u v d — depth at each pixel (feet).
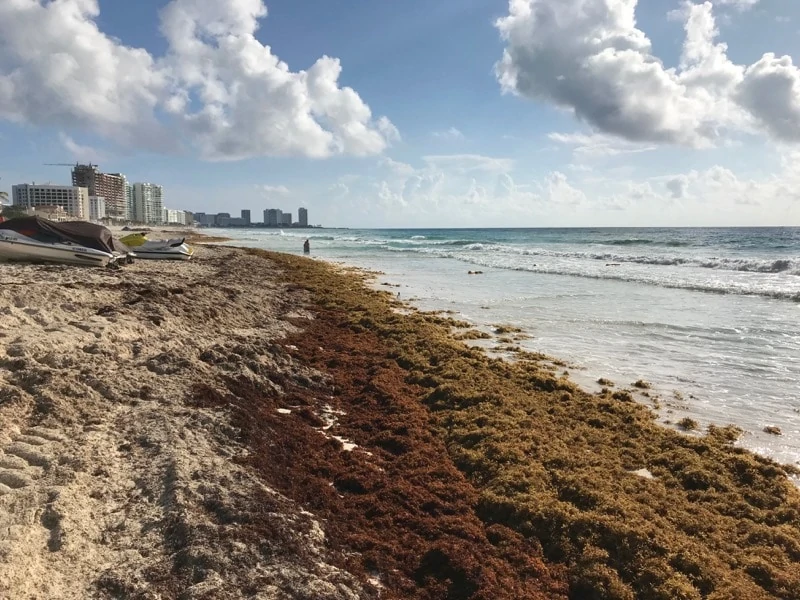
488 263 139.33
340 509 21.15
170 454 21.71
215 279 81.30
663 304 72.79
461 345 47.91
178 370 31.48
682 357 46.93
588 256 154.40
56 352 29.14
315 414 31.53
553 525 20.83
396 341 49.32
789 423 32.42
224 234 444.96
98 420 24.35
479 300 77.30
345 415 32.14
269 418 28.84
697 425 32.04
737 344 51.34
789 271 103.50
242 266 108.47
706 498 23.67
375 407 33.37
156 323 41.11
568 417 32.22
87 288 48.75
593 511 21.59
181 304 48.44
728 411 34.45
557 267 124.26
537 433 29.04
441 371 40.11
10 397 23.20
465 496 23.24
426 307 71.61
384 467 25.64
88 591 14.61
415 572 17.95
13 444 20.85
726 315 64.90
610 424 31.30
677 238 248.32
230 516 18.28
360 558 18.15
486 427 29.60
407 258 161.99
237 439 25.04
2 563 14.56
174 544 16.78
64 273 64.28
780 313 65.82
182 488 19.27
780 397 36.94
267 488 21.09
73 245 74.08
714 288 84.23
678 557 18.97
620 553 19.35
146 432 23.67
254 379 33.68
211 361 34.86
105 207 609.42
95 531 17.06
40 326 34.50
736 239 227.81
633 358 46.65
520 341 52.60
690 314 65.62
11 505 17.37
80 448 21.40
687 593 17.29
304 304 68.23
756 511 22.45
